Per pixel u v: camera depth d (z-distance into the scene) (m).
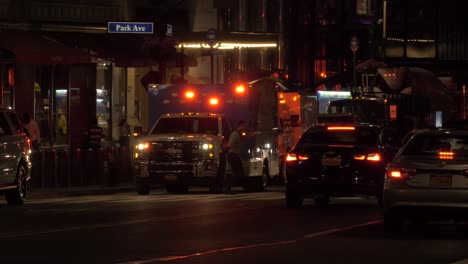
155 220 54.41
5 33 95.88
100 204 68.44
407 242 44.25
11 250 40.59
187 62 106.88
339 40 168.62
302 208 64.25
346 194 62.44
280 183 100.44
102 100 112.19
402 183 47.66
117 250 40.62
